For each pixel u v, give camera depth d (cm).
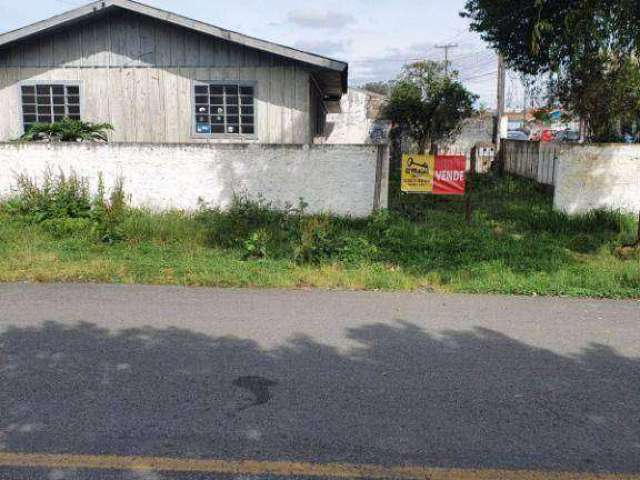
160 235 1030
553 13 1314
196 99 1442
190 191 1211
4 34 1380
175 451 370
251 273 815
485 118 3130
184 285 778
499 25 1661
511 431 401
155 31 1430
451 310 684
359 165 1184
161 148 1202
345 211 1197
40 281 786
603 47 1136
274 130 1437
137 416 414
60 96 1461
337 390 461
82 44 1445
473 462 362
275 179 1200
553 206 1287
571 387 473
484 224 1235
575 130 2975
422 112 2792
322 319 641
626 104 1455
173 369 498
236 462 358
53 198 1166
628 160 1245
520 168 2103
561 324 636
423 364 518
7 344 554
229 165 1201
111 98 1452
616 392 465
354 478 344
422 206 1464
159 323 620
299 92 1420
